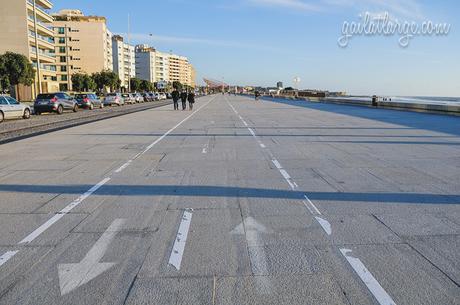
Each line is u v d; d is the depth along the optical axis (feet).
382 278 12.94
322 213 19.45
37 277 13.20
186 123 74.84
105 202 21.63
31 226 17.92
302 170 29.78
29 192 23.80
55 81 350.64
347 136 52.31
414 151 39.09
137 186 25.08
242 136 52.90
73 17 464.65
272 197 22.33
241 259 14.40
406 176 27.58
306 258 14.44
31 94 264.93
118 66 562.66
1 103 83.05
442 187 24.39
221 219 18.67
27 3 254.68
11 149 41.78
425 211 19.69
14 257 14.73
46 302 11.69
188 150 40.47
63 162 33.86
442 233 16.76
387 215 19.10
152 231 17.20
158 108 143.84
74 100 123.54
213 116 95.55
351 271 13.44
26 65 218.59
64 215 19.43
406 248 15.25
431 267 13.69
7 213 19.77
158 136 53.31
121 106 173.17
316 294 12.00
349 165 31.81
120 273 13.42
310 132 57.57
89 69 458.50
